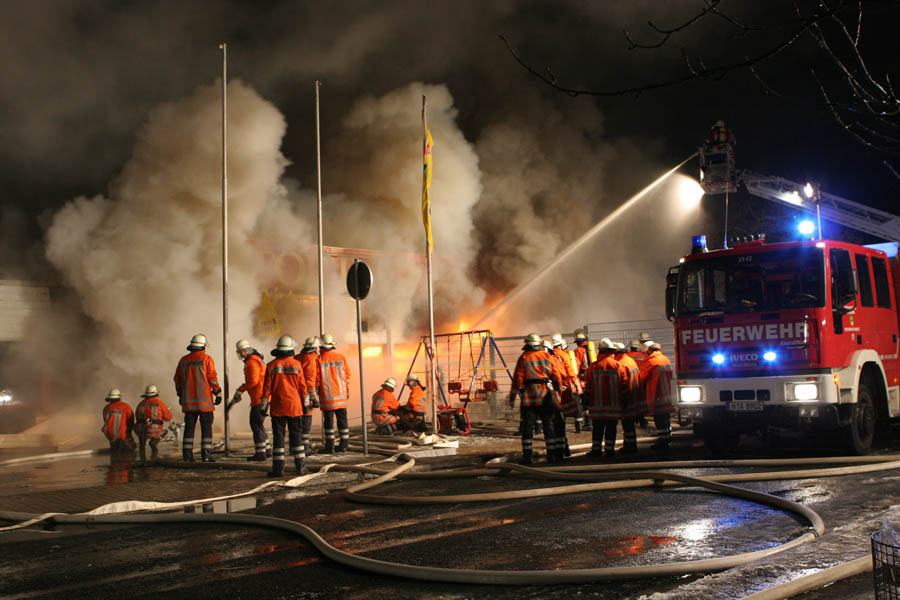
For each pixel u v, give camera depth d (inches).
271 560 205.2
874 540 116.5
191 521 264.7
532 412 398.9
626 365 435.2
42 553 226.2
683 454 430.0
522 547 208.1
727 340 390.0
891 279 432.8
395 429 644.7
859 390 388.5
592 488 289.0
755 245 390.3
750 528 220.1
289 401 382.9
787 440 492.7
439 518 255.9
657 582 169.3
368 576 184.9
